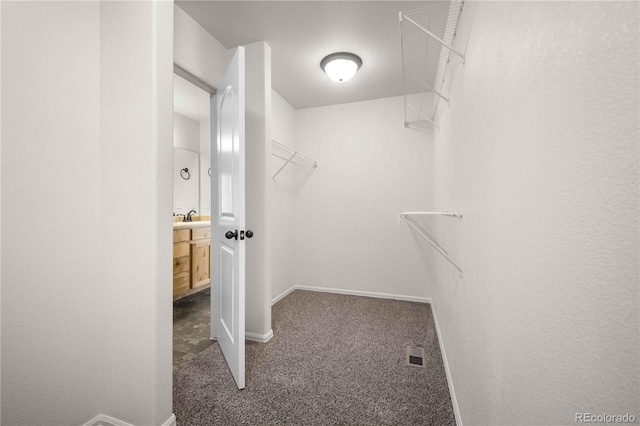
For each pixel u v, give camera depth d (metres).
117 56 1.24
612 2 0.36
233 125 1.63
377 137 3.34
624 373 0.34
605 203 0.37
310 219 3.59
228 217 1.78
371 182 3.36
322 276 3.54
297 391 1.55
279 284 3.23
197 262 3.42
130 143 1.22
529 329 0.59
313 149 3.58
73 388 1.19
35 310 1.07
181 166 3.87
